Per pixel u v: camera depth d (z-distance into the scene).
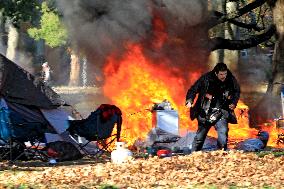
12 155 16.66
